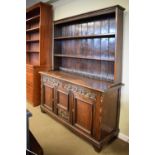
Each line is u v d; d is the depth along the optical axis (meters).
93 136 2.22
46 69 3.71
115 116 2.40
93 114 2.19
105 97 2.11
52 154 2.09
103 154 2.10
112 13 2.29
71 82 2.49
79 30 2.99
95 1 2.68
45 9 3.54
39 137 2.47
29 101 3.82
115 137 2.50
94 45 2.74
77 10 3.05
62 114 2.80
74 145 2.29
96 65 2.75
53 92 2.99
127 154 2.10
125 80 2.38
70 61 3.31
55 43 3.48
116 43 2.17
